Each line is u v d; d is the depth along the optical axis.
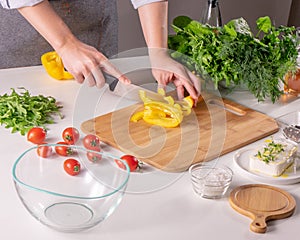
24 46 2.13
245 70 1.71
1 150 1.45
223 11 3.46
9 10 2.06
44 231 1.13
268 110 1.72
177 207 1.22
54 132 1.55
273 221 1.18
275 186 1.32
